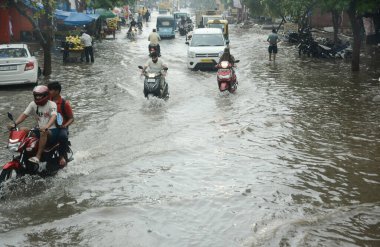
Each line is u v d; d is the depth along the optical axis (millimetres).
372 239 5449
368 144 9250
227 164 8133
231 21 77688
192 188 7055
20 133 7090
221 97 14328
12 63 15547
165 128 10539
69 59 23766
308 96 14352
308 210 6234
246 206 6367
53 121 7160
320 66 22094
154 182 7297
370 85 16391
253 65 22547
